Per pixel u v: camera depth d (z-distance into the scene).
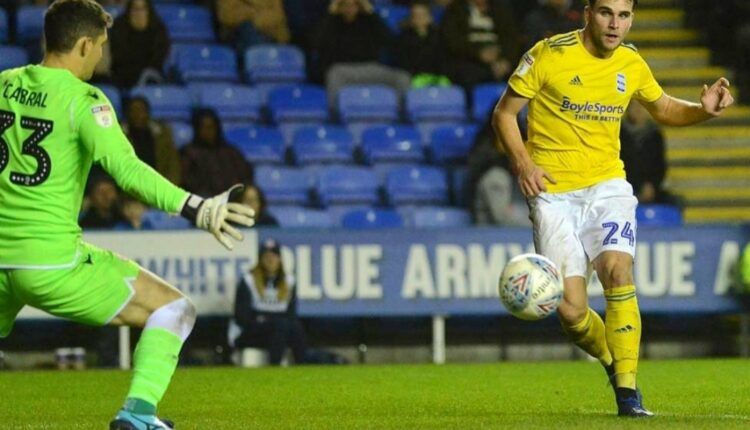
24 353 44.84
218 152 48.94
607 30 22.50
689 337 47.72
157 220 47.72
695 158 57.34
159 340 18.55
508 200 49.56
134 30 54.28
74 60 18.61
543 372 37.88
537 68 22.98
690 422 21.42
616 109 23.19
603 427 20.62
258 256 43.75
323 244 43.97
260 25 58.50
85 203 47.41
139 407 18.34
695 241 44.88
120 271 18.64
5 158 18.23
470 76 56.78
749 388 31.20
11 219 18.16
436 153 54.06
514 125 23.11
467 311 44.47
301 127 54.22
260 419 24.38
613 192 23.14
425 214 50.53
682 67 61.47
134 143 48.38
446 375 36.88
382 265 44.19
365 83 56.25
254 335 43.53
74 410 27.19
